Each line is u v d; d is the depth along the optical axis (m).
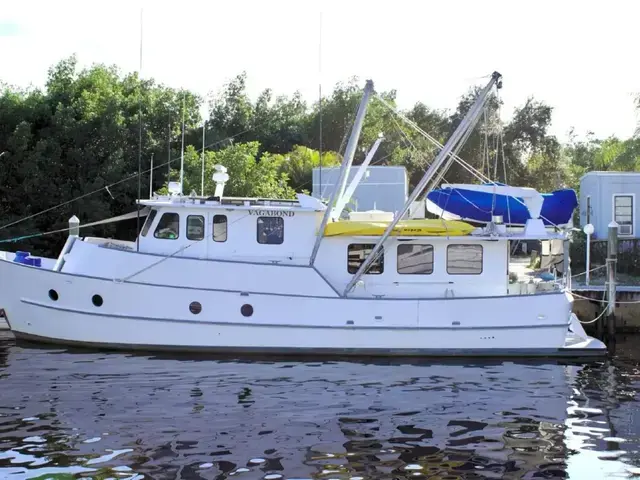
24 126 32.66
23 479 9.60
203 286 17.27
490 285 17.78
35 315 17.73
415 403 13.57
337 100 55.09
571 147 62.75
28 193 33.34
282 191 33.72
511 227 18.38
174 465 10.17
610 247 21.50
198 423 12.10
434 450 10.97
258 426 12.00
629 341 21.56
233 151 33.81
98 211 33.00
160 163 37.44
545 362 17.28
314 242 17.81
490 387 14.86
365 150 49.12
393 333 17.14
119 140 35.53
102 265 17.52
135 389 14.20
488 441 11.42
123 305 17.28
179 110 39.44
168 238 17.77
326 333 17.11
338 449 10.93
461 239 17.58
